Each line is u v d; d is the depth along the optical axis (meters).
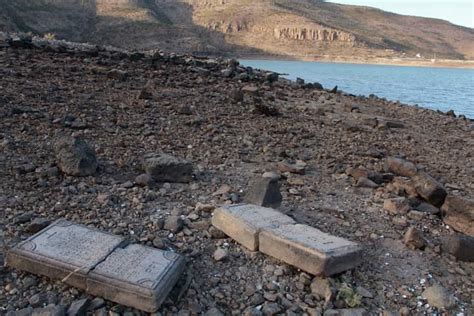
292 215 5.66
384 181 7.32
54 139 7.36
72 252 4.27
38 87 11.09
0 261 4.38
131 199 5.73
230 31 182.00
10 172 6.12
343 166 7.93
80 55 17.12
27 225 4.95
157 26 122.25
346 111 14.65
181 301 4.14
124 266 4.13
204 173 6.90
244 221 4.95
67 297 4.00
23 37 20.78
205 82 15.41
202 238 5.06
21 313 3.77
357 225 5.70
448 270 5.00
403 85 44.09
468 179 8.38
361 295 4.40
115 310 3.88
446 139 12.23
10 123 8.04
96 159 6.48
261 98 14.10
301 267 4.49
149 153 7.30
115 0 133.62
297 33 188.25
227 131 9.51
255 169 7.32
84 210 5.38
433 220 6.03
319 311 4.16
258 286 4.41
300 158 8.25
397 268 4.92
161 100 11.60
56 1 119.75
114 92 11.86
